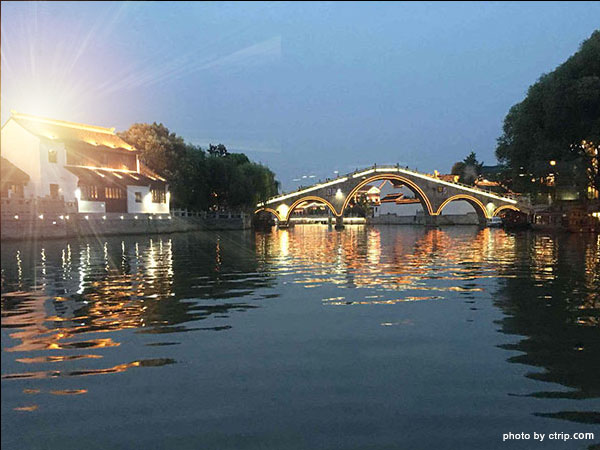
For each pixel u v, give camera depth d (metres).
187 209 71.75
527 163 62.16
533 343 9.00
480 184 126.62
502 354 8.34
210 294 14.72
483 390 6.77
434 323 10.64
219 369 7.72
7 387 7.05
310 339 9.43
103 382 7.22
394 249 35.03
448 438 5.50
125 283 17.22
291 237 56.97
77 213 48.78
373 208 141.62
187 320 11.12
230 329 10.27
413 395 6.62
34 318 11.45
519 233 62.62
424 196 105.38
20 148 52.84
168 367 7.84
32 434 5.69
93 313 12.01
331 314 11.67
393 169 103.50
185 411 6.23
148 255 29.52
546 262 23.70
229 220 76.69
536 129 54.91
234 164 78.69
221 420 5.98
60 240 45.84
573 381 7.06
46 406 6.43
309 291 15.19
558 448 5.27
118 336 9.77
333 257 27.98
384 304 12.88
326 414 6.10
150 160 67.31
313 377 7.33
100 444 5.47
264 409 6.25
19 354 8.59
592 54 47.62
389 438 5.51
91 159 59.06
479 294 14.38
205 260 26.06
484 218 105.38
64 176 54.00
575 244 37.88
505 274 19.06
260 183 85.62
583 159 53.62
